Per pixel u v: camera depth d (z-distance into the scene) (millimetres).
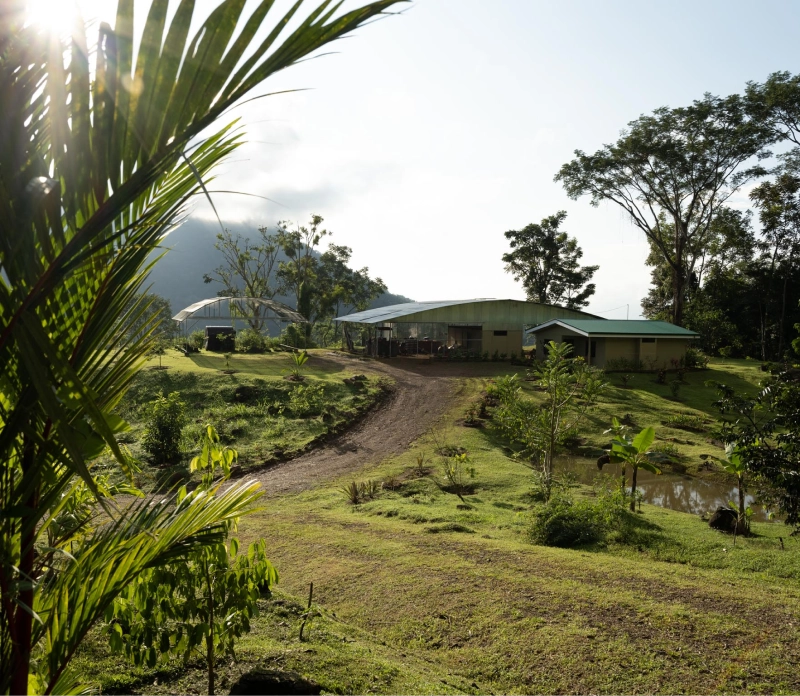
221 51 1354
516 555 10531
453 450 20828
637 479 19172
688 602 8414
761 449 9773
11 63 1471
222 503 2623
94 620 2139
